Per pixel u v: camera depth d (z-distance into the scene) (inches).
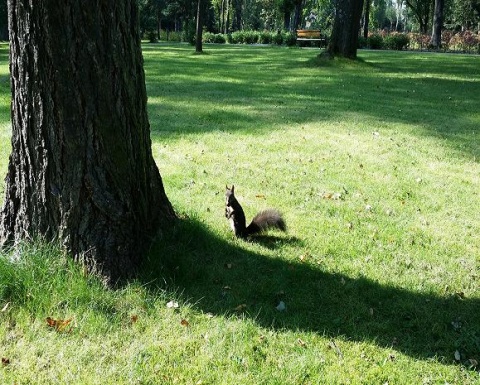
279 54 1203.9
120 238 164.4
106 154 157.4
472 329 154.7
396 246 210.2
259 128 393.4
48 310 146.9
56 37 143.6
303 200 255.0
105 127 155.3
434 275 187.0
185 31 2305.6
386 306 165.0
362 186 277.1
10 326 142.6
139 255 171.6
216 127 391.9
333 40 903.1
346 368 134.9
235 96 535.5
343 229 223.6
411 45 1845.5
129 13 156.9
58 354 134.1
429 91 618.2
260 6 3459.6
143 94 170.7
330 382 129.3
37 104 150.1
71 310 147.7
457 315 161.6
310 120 429.1
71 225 158.6
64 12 142.6
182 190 259.3
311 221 229.9
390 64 962.1
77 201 156.9
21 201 162.6
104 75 152.0
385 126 416.5
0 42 1665.8
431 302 168.1
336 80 695.1
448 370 136.6
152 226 185.2
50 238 161.2
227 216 211.8
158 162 302.4
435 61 1077.8
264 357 137.6
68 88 148.2
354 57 907.4
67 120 150.6
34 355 133.3
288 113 454.6
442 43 1797.5
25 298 148.9
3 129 351.9
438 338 151.1
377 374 133.8
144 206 176.7
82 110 151.1
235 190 263.7
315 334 147.9
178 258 178.1
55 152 153.3
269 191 264.8
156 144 338.3
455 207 254.5
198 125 394.9
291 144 351.3
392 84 669.9
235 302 161.9
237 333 145.4
